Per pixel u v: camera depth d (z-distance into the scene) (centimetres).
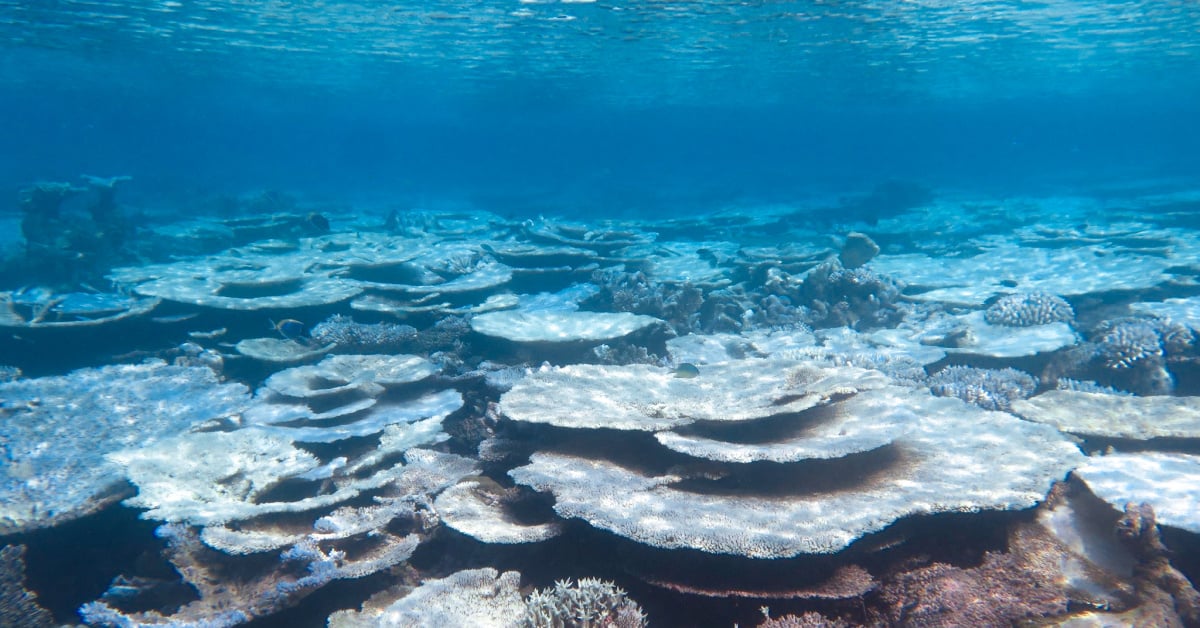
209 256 1672
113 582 550
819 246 2277
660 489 489
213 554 508
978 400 765
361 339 1034
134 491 592
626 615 412
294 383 802
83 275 1650
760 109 8556
